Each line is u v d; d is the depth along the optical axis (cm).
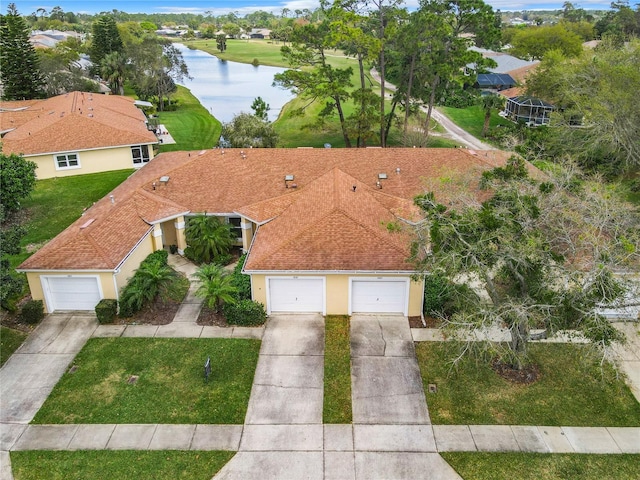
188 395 1673
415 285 1995
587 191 1706
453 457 1449
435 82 4231
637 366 1788
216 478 1390
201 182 2708
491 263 1524
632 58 3669
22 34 5619
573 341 1867
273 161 2862
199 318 2067
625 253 1531
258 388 1702
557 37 7838
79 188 3562
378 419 1577
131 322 2045
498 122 5678
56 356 1855
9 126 4356
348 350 1875
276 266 1988
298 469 1414
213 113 6431
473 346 1745
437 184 2098
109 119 4262
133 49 6331
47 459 1448
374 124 4284
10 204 2866
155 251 2459
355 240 2053
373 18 4103
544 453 1459
